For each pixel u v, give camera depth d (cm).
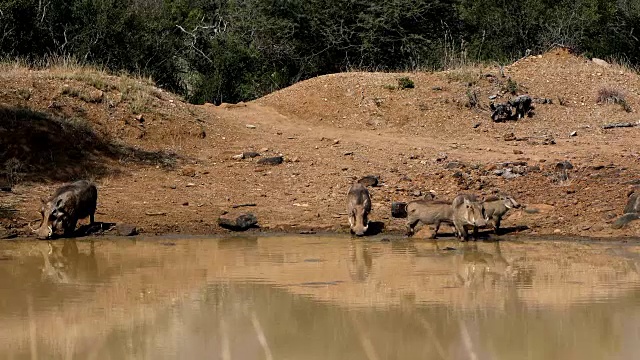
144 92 3052
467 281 1616
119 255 1898
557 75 3716
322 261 1819
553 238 2072
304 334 1273
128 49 4372
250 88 4562
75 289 1568
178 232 2162
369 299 1479
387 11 5034
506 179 2533
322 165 2720
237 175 2611
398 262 1805
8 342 1245
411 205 2100
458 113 3347
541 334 1259
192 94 4612
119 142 2738
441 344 1221
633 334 1255
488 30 5122
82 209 2145
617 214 2188
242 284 1600
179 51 4841
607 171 2577
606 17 5144
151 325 1327
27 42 4106
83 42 4212
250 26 5009
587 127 3284
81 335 1280
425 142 3067
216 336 1270
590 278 1636
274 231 2181
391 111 3328
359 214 2114
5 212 2231
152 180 2533
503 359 1151
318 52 5122
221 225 2195
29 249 1981
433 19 5291
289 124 3231
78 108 2827
